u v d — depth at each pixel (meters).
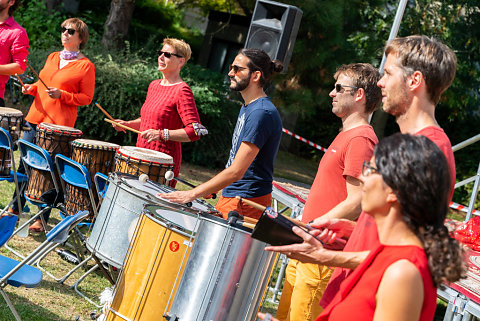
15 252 4.46
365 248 2.01
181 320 2.76
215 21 14.87
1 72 5.21
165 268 2.98
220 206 3.61
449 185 1.54
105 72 9.52
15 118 4.96
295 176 12.48
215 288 2.73
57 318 3.70
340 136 2.90
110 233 3.50
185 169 10.03
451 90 12.88
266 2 7.39
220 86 10.64
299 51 11.49
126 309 3.04
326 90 12.34
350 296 1.60
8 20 5.34
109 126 9.68
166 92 4.60
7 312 3.58
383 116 13.70
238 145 3.53
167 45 4.59
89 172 4.41
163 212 3.17
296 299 3.01
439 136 2.01
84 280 4.42
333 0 11.47
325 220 2.41
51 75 5.11
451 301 3.38
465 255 1.57
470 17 12.88
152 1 17.58
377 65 12.14
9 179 4.94
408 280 1.47
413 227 1.52
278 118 3.48
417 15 12.60
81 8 14.55
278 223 2.11
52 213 5.78
